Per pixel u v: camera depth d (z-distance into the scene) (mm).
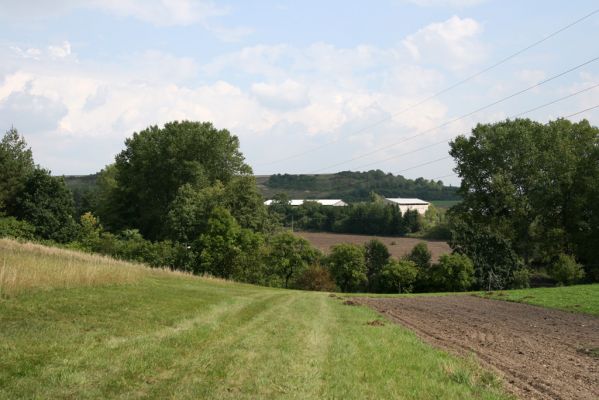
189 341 11445
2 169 71250
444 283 71438
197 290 27000
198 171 80312
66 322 12203
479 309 28844
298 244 77250
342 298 33594
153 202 84875
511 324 21609
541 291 41625
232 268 63594
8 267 18016
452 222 77375
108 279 22984
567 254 71125
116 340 10695
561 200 70812
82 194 122312
